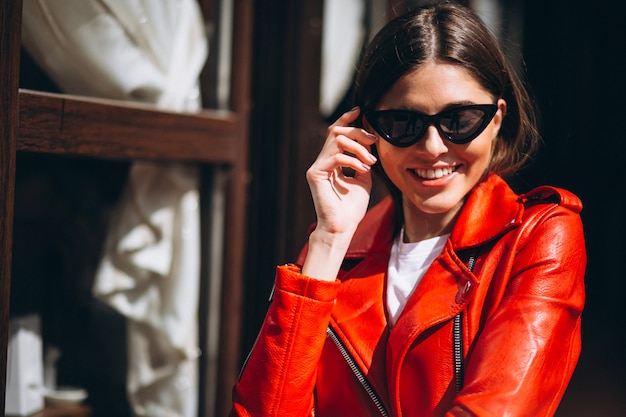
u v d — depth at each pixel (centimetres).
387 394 141
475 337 132
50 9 212
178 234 264
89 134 215
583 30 456
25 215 222
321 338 142
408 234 153
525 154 161
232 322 282
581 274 134
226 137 272
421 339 136
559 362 125
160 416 266
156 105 247
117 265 250
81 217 238
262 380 140
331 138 150
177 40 255
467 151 137
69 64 219
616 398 355
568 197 139
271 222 322
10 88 177
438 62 134
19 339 226
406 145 137
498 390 120
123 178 247
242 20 280
